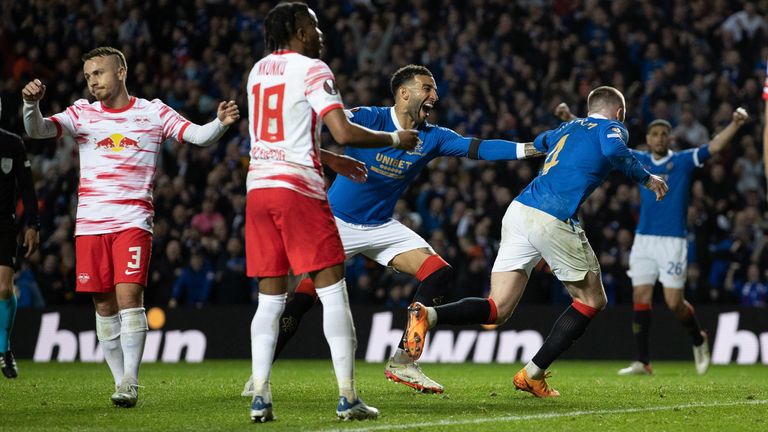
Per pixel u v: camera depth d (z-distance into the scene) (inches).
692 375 1369.3
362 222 978.1
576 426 692.1
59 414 755.4
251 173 695.7
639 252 1393.9
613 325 1765.5
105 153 826.2
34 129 802.8
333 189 989.8
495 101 2357.3
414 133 699.4
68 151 2258.9
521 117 2293.3
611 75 2378.2
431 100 958.4
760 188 2219.5
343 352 698.8
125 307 818.8
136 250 820.6
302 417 729.6
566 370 1503.4
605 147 860.6
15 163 1072.8
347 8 2674.7
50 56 2482.8
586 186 876.0
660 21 2551.7
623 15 2536.9
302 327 1793.8
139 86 2426.2
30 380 1177.4
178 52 2532.0
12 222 1101.1
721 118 2273.6
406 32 2517.2
